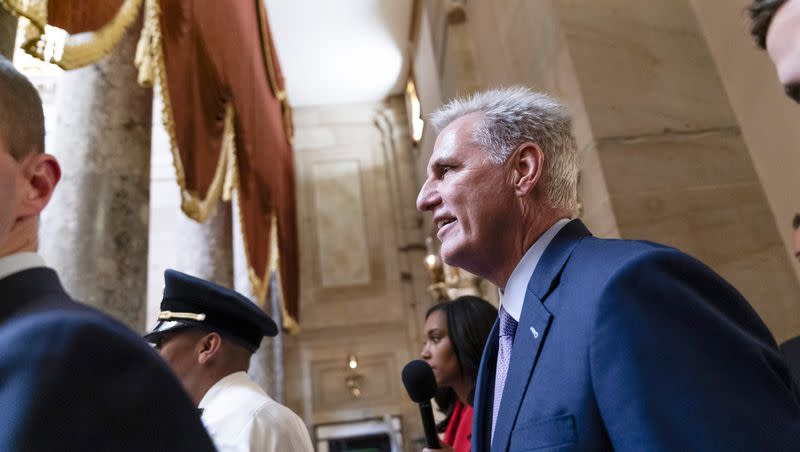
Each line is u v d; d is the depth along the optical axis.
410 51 10.66
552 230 1.20
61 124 3.19
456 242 1.25
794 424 0.76
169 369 0.65
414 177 11.23
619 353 0.83
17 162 0.77
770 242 3.21
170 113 3.45
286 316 8.12
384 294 10.49
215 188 4.46
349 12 10.21
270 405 1.85
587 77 3.62
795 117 3.00
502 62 5.15
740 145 3.46
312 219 10.98
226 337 2.01
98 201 3.00
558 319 0.99
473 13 6.15
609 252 0.99
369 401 9.81
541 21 4.11
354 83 11.57
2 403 0.53
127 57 3.41
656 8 3.84
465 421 2.09
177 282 2.05
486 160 1.27
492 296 6.28
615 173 3.38
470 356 2.08
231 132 5.07
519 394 0.99
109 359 0.59
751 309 0.91
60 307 0.65
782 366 0.86
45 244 2.90
